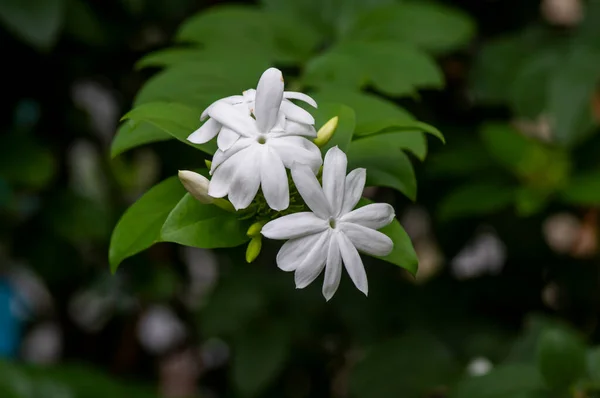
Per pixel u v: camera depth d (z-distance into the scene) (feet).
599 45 2.21
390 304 2.63
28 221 2.57
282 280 2.66
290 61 2.01
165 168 2.58
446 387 2.29
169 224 1.66
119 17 2.47
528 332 2.18
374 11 2.10
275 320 2.60
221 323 2.60
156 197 1.71
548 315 2.71
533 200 2.18
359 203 1.71
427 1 2.43
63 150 2.71
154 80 1.83
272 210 1.68
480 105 2.53
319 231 1.63
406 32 2.09
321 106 1.75
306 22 2.13
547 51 2.29
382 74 1.96
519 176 2.24
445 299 2.64
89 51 2.52
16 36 2.42
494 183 2.26
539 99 2.26
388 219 1.66
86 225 2.52
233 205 1.61
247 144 1.61
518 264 2.71
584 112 2.16
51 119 2.66
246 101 1.65
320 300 2.63
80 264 2.71
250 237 1.67
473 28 2.11
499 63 2.34
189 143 1.68
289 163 1.61
